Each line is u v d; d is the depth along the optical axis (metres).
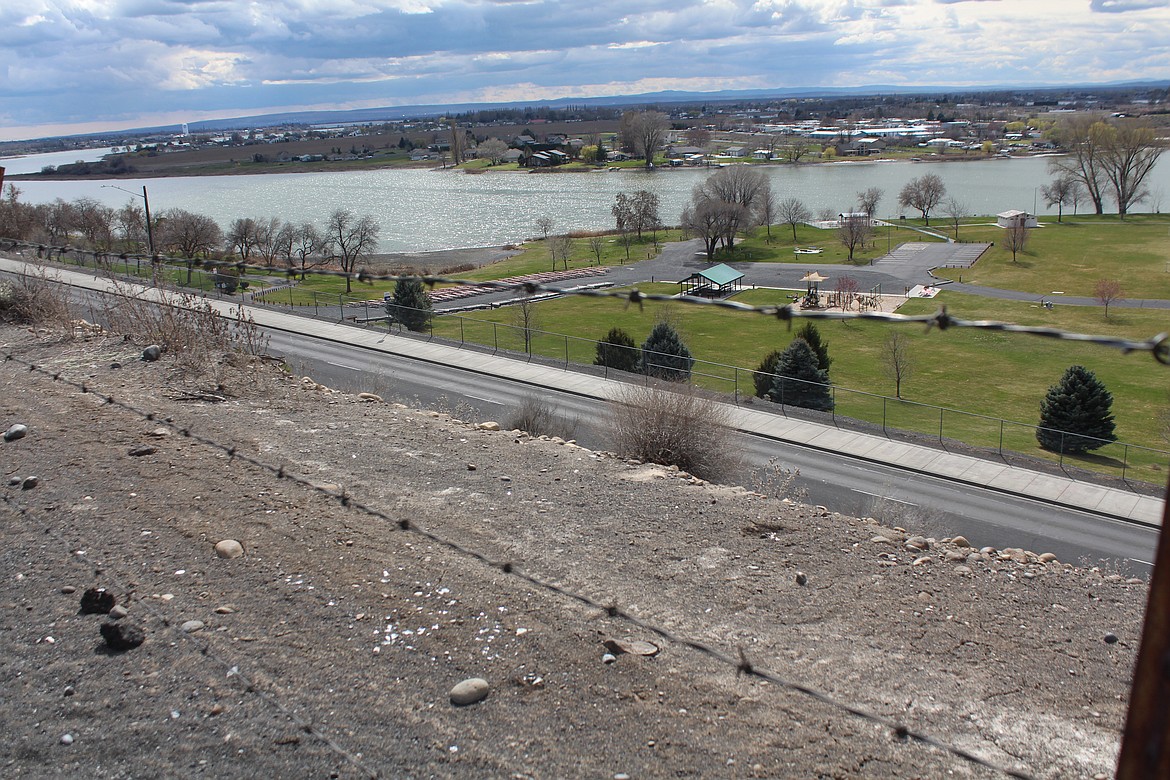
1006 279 69.19
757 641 6.39
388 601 6.56
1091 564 16.03
